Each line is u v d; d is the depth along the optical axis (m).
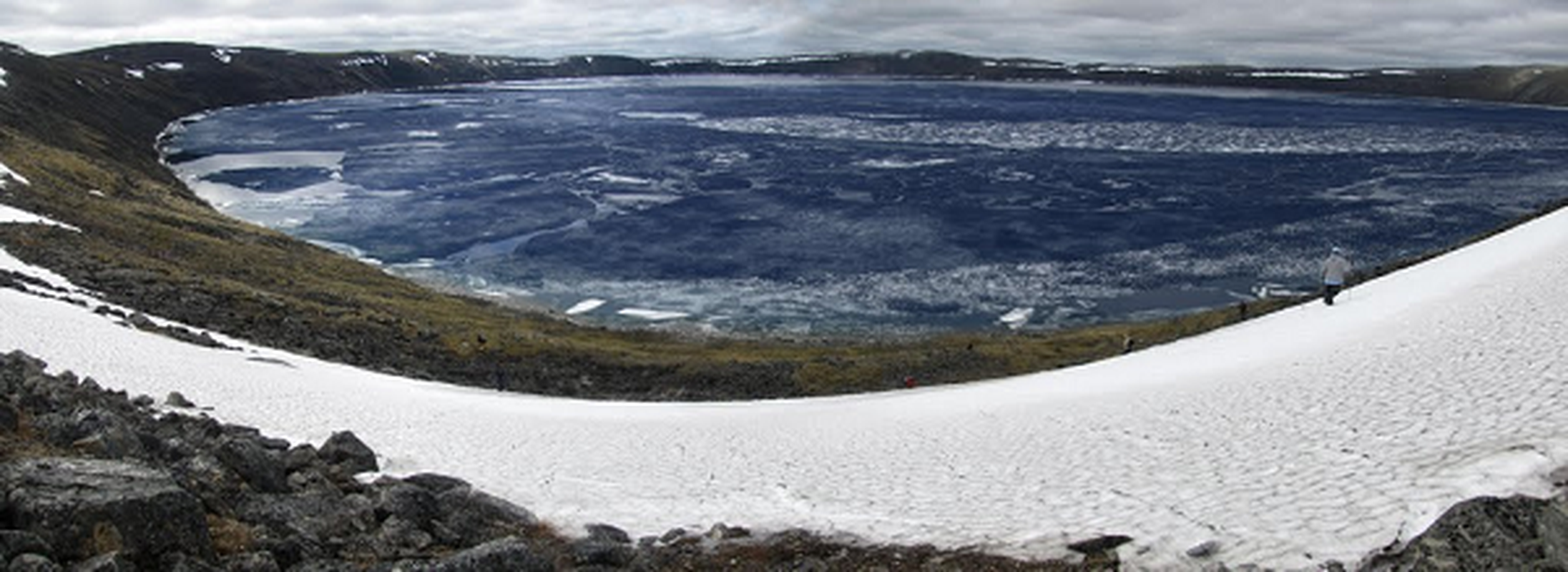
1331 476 13.33
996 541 13.22
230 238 76.50
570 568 13.05
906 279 79.81
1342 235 92.81
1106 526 13.05
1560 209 53.34
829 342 62.88
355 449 18.70
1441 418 15.02
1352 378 20.11
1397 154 162.00
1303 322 33.44
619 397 47.66
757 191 122.62
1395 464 13.12
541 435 27.94
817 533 14.59
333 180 134.25
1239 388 22.45
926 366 52.38
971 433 23.28
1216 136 198.38
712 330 66.75
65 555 9.20
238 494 12.93
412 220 104.94
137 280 51.09
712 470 21.67
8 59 157.12
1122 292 75.12
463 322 60.06
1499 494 11.03
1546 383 15.32
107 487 10.06
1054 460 18.50
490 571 11.12
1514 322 21.25
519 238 95.44
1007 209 108.62
